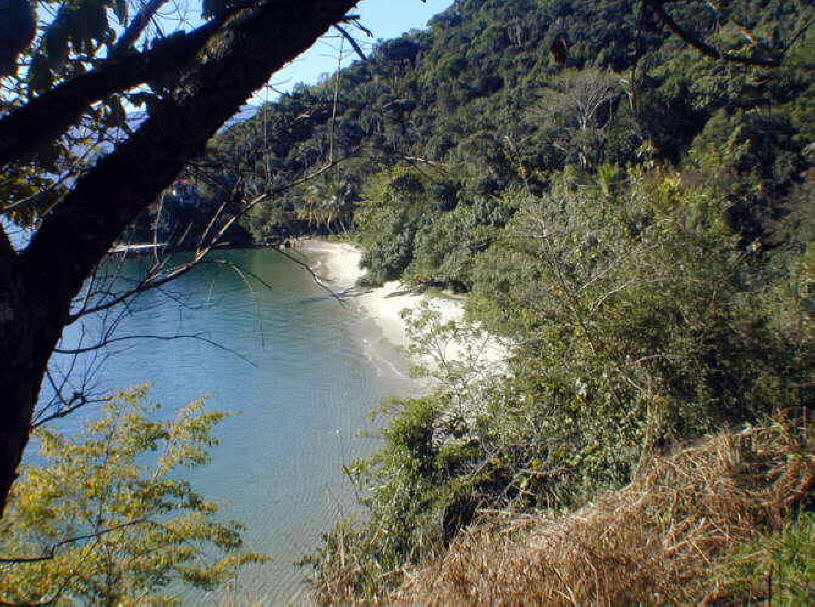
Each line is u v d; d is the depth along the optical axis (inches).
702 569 126.6
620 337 245.9
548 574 125.3
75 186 64.6
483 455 284.5
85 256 61.1
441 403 322.3
